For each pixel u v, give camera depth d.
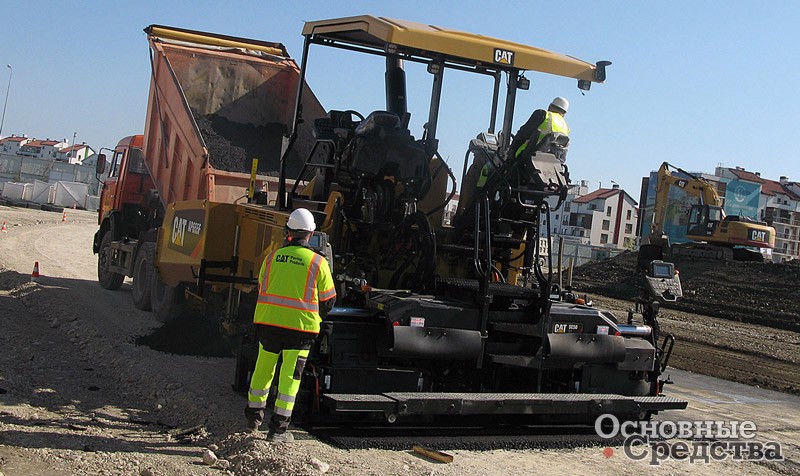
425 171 8.04
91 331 10.86
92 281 16.75
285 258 6.69
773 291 28.53
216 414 7.40
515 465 6.62
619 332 8.06
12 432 6.38
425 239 7.80
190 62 12.57
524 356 7.59
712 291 29.41
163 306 11.58
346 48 8.93
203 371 9.15
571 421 8.31
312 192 8.98
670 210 72.56
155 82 13.03
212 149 11.67
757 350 17.44
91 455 6.04
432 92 8.73
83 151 140.00
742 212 85.38
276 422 6.48
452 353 7.16
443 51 7.72
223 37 13.42
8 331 10.65
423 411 6.81
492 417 8.09
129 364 9.20
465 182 8.63
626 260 36.09
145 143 13.98
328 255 7.04
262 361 6.68
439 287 7.82
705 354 16.00
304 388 7.04
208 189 11.11
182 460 6.11
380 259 8.22
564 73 8.29
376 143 7.79
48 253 21.53
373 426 7.38
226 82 12.68
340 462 6.12
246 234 9.50
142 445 6.44
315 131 8.98
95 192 69.06
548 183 7.71
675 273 8.69
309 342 6.67
